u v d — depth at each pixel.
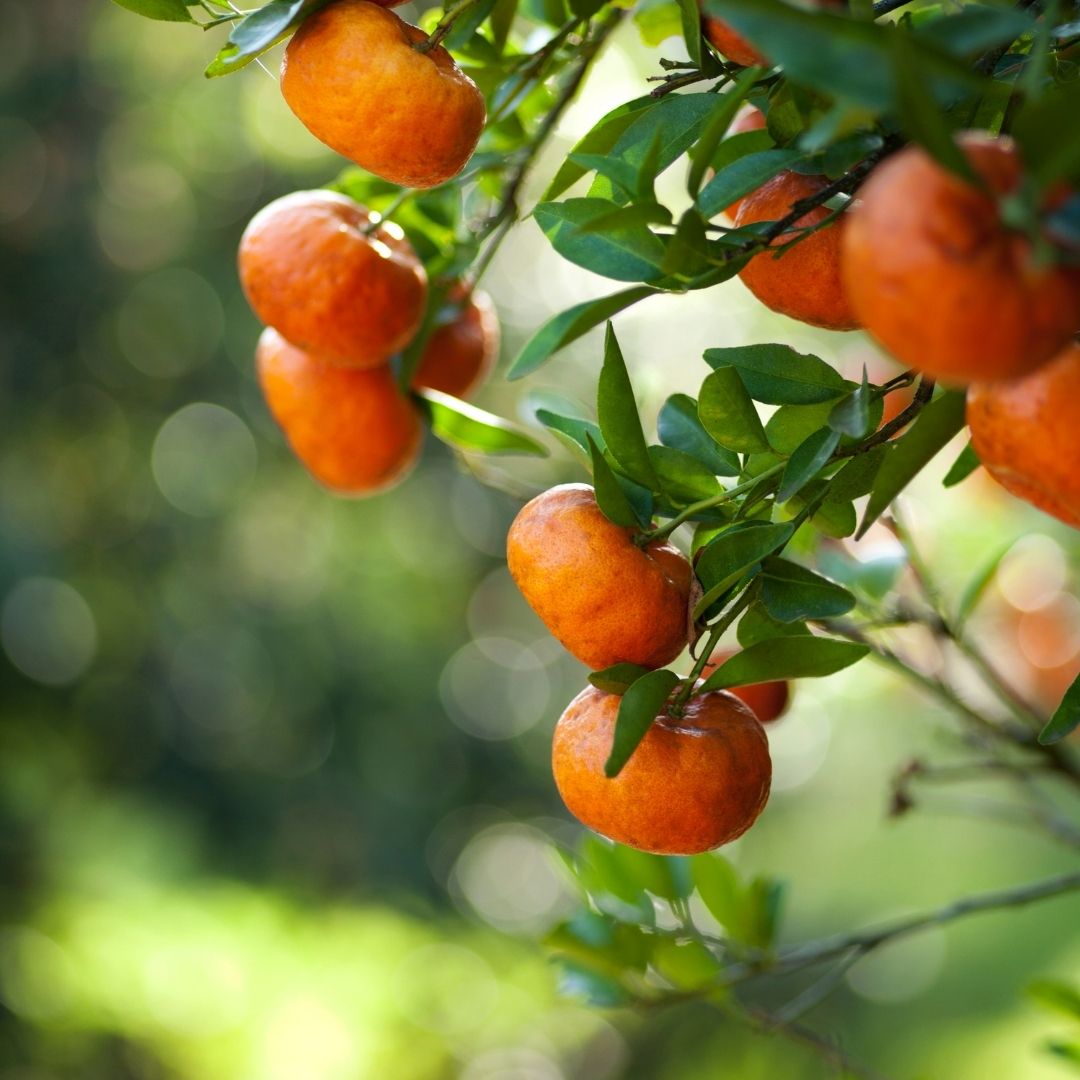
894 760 3.77
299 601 4.96
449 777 5.23
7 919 4.04
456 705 5.32
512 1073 4.08
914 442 0.96
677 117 1.05
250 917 3.71
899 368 1.37
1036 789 1.31
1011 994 4.58
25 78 4.40
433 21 1.17
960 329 0.90
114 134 4.52
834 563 1.28
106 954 3.37
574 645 1.05
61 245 4.46
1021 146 0.91
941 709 1.68
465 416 1.26
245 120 4.39
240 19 1.11
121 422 4.58
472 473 1.29
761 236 1.01
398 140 1.08
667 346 2.75
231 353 4.59
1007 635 1.60
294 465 4.73
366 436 1.25
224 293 4.57
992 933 4.93
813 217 1.04
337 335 1.19
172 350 4.60
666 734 1.04
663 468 1.08
